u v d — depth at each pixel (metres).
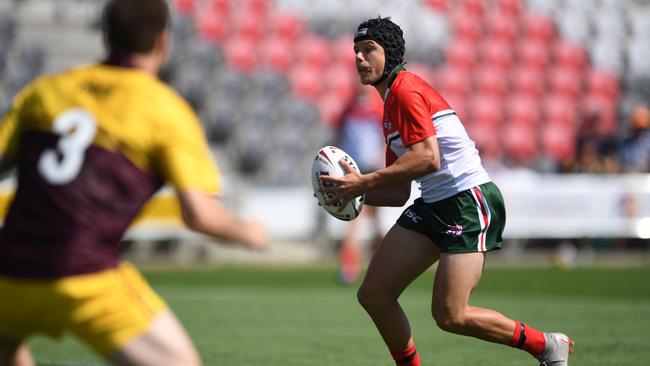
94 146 10.18
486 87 75.50
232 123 64.50
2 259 10.02
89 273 9.94
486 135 73.38
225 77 66.88
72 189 10.06
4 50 62.44
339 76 70.62
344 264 41.22
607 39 82.00
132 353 10.04
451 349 22.95
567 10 82.12
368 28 15.82
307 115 67.06
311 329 26.83
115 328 10.01
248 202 52.62
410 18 76.75
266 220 53.03
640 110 61.59
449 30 77.44
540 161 73.00
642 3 85.50
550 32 80.25
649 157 60.75
